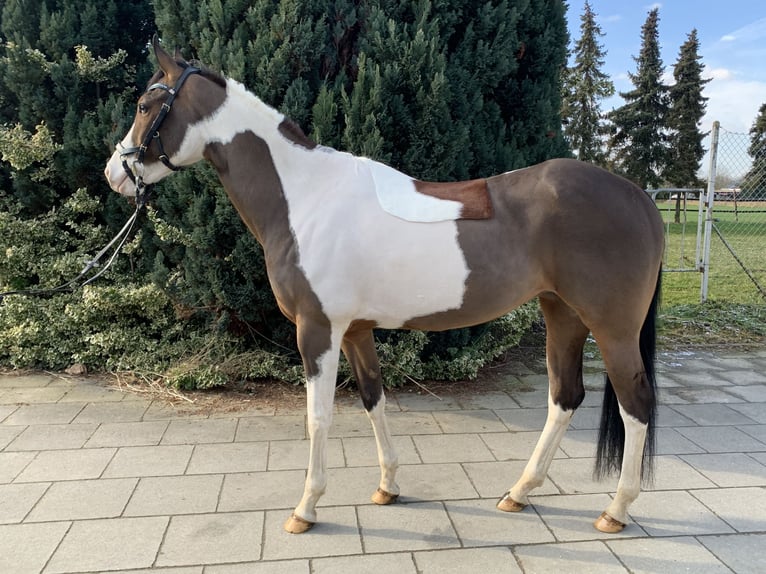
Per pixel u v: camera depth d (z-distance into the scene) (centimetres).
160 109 226
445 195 220
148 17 475
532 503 248
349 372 393
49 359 430
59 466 279
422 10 359
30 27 432
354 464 286
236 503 246
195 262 384
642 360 227
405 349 392
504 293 215
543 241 210
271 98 353
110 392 390
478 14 377
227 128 228
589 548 215
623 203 210
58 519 232
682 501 248
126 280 446
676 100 2420
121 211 445
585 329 237
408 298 215
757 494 254
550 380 246
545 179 214
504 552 213
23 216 456
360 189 220
